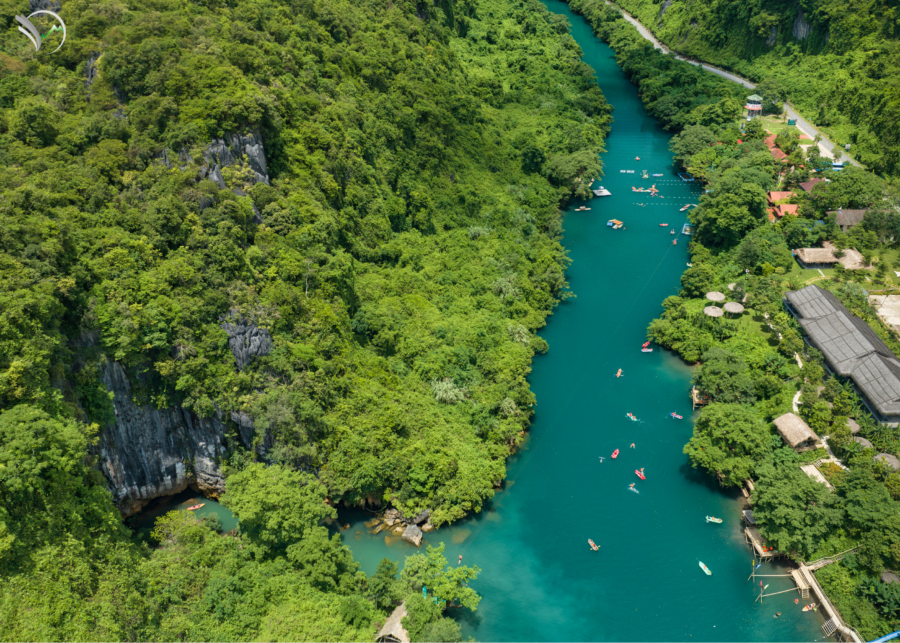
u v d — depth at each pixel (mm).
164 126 126312
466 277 159125
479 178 194125
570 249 181875
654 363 146625
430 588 98312
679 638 98312
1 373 88750
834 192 180375
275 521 98375
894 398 121438
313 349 117625
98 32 142375
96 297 102438
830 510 105438
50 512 86750
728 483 117875
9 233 98312
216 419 108750
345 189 152125
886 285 157125
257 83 143500
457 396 129000
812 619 100562
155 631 87625
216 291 112000
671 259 177625
